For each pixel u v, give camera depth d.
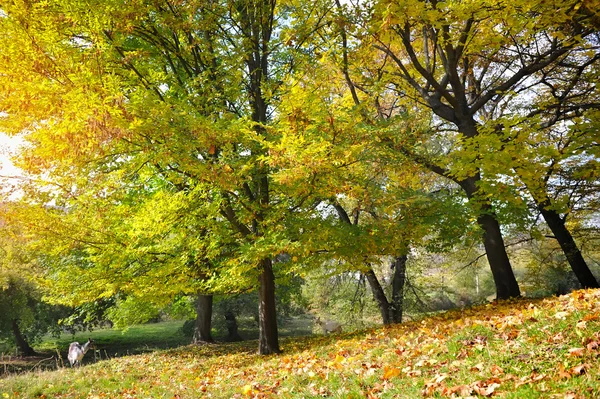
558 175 12.20
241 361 10.05
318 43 9.68
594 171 9.64
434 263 17.14
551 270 16.36
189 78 8.97
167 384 8.32
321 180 8.10
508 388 3.79
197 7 8.57
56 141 6.64
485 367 4.32
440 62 12.52
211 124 7.35
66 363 20.86
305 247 8.50
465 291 22.81
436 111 10.91
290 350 10.38
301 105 7.53
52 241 9.23
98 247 9.46
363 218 13.55
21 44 6.32
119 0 7.68
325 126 7.57
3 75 6.33
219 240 9.69
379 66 11.98
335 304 17.70
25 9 6.54
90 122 6.31
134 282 9.80
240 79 9.58
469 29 8.98
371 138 8.38
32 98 6.39
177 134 7.32
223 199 9.28
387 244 9.62
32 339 27.64
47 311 26.78
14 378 9.62
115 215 9.02
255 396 5.72
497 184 8.96
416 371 4.76
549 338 4.65
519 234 15.52
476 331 5.66
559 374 3.78
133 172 8.72
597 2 7.68
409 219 9.60
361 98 12.27
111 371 10.45
